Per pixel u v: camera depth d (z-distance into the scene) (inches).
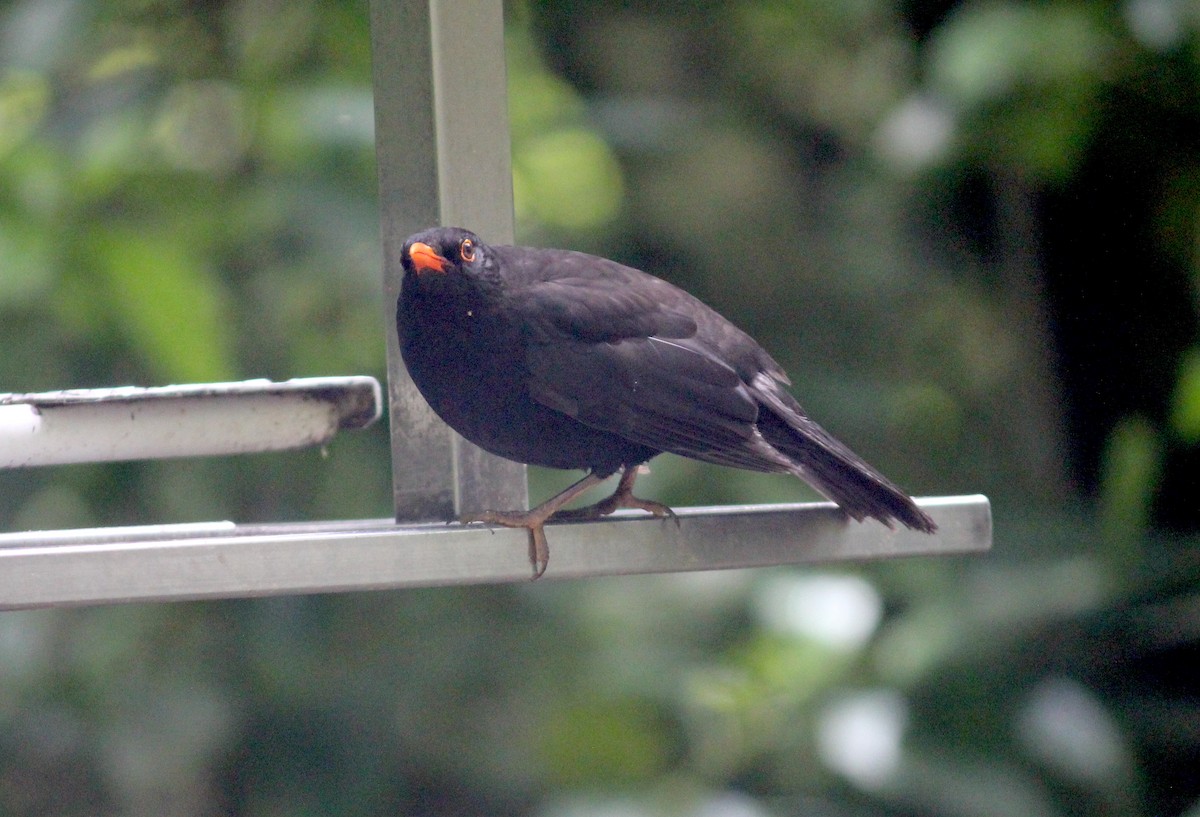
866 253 564.4
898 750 434.3
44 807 506.0
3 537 266.2
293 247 467.8
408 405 317.1
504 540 260.1
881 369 557.0
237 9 490.0
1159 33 441.1
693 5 577.6
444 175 318.7
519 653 512.7
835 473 283.0
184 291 425.4
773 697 467.2
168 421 280.8
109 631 485.7
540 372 305.9
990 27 449.7
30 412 273.6
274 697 486.6
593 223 586.6
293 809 486.9
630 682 506.0
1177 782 440.5
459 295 298.7
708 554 272.8
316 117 471.2
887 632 474.3
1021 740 433.7
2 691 479.8
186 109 486.6
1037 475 499.5
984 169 486.3
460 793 529.7
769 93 591.2
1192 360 417.4
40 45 465.4
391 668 498.6
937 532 283.0
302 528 284.5
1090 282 478.0
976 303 531.8
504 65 319.3
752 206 576.1
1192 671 442.9
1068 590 439.2
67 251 431.2
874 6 543.2
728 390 312.3
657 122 548.7
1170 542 443.2
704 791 465.4
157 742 473.7
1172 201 459.8
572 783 519.8
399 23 315.3
